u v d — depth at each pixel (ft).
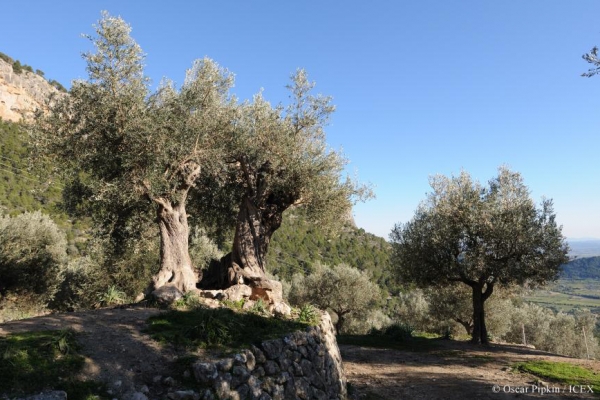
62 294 83.56
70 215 41.88
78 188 40.04
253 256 39.65
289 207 44.73
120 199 33.96
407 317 115.44
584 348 133.28
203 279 42.55
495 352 55.93
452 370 43.39
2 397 15.33
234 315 27.91
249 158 39.47
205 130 35.42
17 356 18.01
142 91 33.68
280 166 39.32
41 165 34.35
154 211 42.98
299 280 120.88
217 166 38.34
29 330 22.53
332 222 45.62
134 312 29.07
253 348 23.53
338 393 30.01
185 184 37.52
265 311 32.42
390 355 52.11
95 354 20.21
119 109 31.99
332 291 109.09
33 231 75.10
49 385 16.72
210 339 23.43
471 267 61.57
